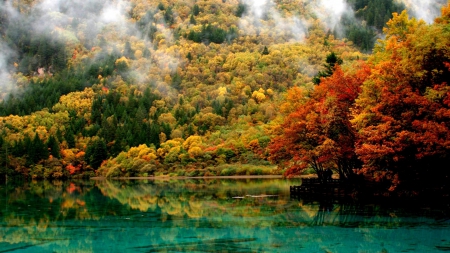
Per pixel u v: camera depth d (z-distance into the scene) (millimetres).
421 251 18781
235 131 130000
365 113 30141
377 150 28000
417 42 27953
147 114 164625
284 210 33312
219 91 185000
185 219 29766
